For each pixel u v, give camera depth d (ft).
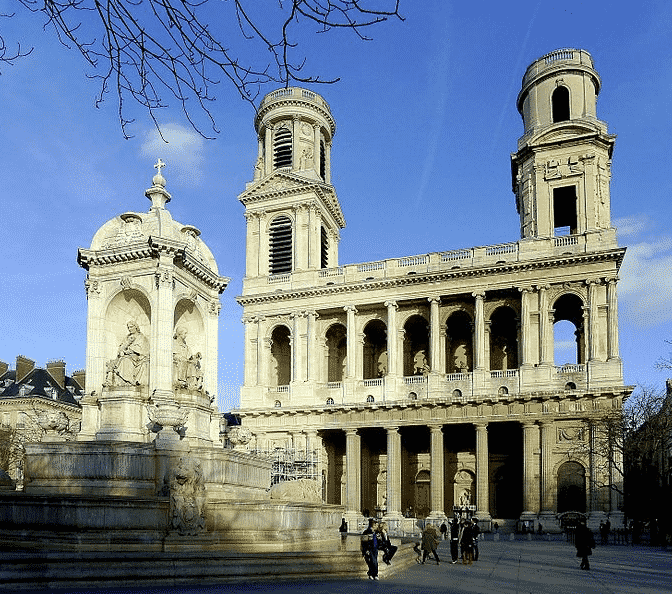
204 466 102.22
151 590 67.97
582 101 256.93
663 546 173.58
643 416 223.51
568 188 255.29
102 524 84.99
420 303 266.98
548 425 230.68
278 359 295.69
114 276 118.52
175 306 118.83
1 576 64.44
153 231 116.98
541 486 227.81
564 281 240.32
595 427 222.28
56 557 70.28
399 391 257.75
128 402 111.34
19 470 255.50
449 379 250.78
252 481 114.52
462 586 83.41
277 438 268.21
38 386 332.80
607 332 232.32
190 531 87.20
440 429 245.65
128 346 116.26
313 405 263.49
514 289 248.32
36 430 271.28
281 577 79.05
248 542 89.86
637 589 84.07
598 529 215.31
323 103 310.86
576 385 231.50
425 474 270.67
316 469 257.34
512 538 198.18
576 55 260.62
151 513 87.40
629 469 224.53
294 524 98.94
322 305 274.36
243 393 277.85
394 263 269.23
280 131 305.32
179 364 119.65
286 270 290.35
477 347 249.34
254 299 282.97
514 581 91.09
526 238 249.34
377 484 276.62
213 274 129.08
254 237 295.48
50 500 86.02
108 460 97.19
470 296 257.34
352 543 111.04
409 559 113.60
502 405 237.86
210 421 123.03
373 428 257.34
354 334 269.85
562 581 92.22
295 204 288.30
